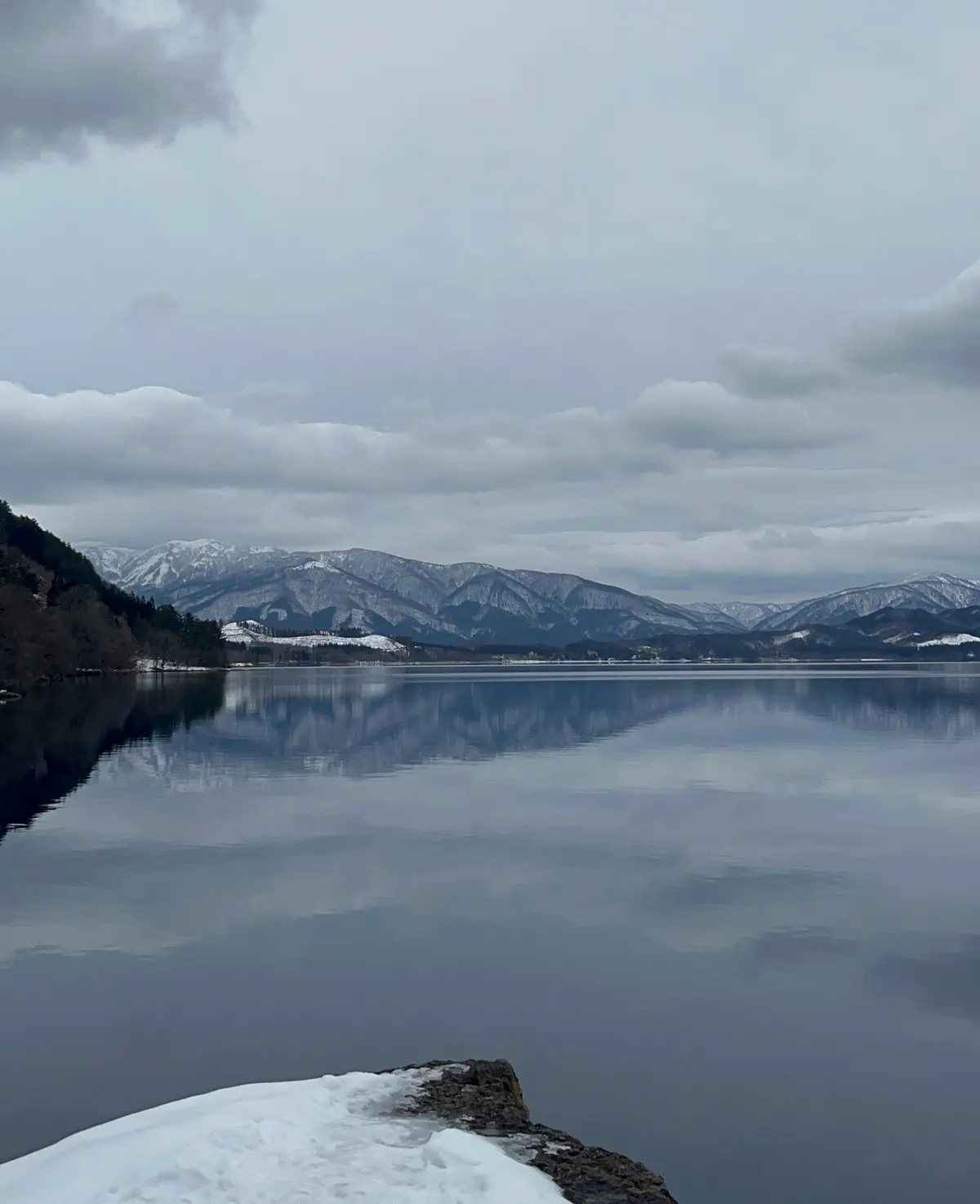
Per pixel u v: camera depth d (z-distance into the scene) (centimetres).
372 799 5462
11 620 13175
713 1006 2466
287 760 7131
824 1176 1753
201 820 4769
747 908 3291
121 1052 2164
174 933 2975
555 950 2859
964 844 4300
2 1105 1927
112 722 9819
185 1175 1112
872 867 3866
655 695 15900
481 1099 1412
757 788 5859
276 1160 1166
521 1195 1067
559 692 17112
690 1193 1689
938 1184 1723
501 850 4134
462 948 2864
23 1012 2375
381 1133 1277
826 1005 2480
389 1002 2461
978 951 2867
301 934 2983
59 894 3400
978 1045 2253
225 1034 2258
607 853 4106
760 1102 2005
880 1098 2019
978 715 11444
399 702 14088
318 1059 2136
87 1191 1110
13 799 5378
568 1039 2272
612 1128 1905
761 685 19838
